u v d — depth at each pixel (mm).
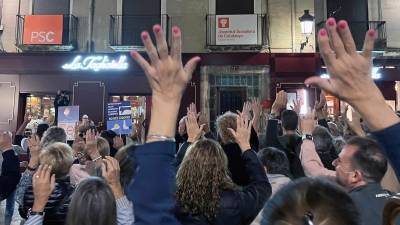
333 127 6043
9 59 15070
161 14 15055
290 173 3877
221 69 14898
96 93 15023
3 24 15328
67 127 10633
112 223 2215
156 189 1426
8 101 15008
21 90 15055
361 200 2191
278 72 14516
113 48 14922
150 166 1443
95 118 14914
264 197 2725
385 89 15039
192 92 14867
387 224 1325
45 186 2615
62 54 15039
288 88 14672
